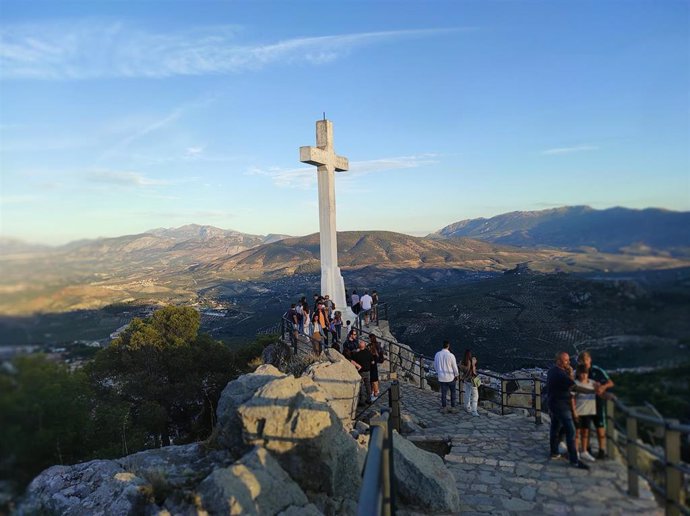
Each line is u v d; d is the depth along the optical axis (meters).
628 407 4.82
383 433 4.41
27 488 3.45
